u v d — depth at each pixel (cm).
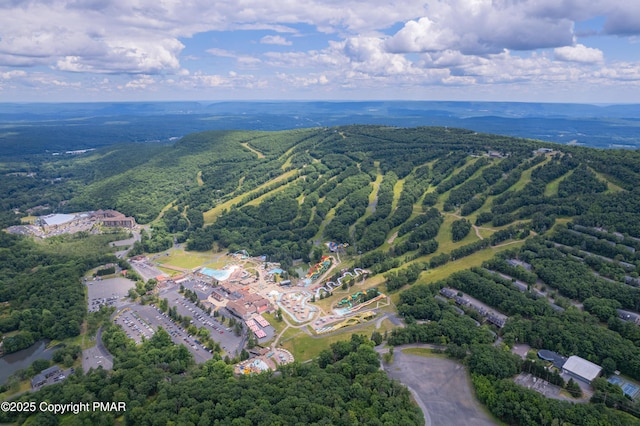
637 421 18775
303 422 18650
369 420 19175
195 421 19550
